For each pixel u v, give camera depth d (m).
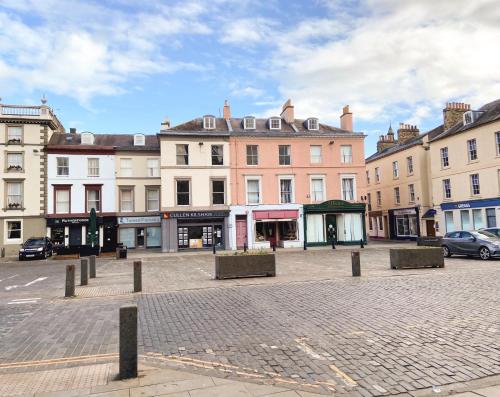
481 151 29.45
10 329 7.79
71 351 6.30
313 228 33.62
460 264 16.48
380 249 28.39
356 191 34.28
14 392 4.65
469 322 7.19
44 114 33.53
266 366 5.35
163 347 6.31
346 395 4.41
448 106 34.34
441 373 4.94
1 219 32.12
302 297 10.15
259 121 36.38
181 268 18.92
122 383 4.84
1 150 32.53
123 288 12.62
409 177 38.19
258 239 33.09
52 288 13.41
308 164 33.84
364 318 7.75
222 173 32.66
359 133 34.59
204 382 4.82
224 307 9.24
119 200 34.75
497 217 28.03
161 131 31.83
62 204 33.44
